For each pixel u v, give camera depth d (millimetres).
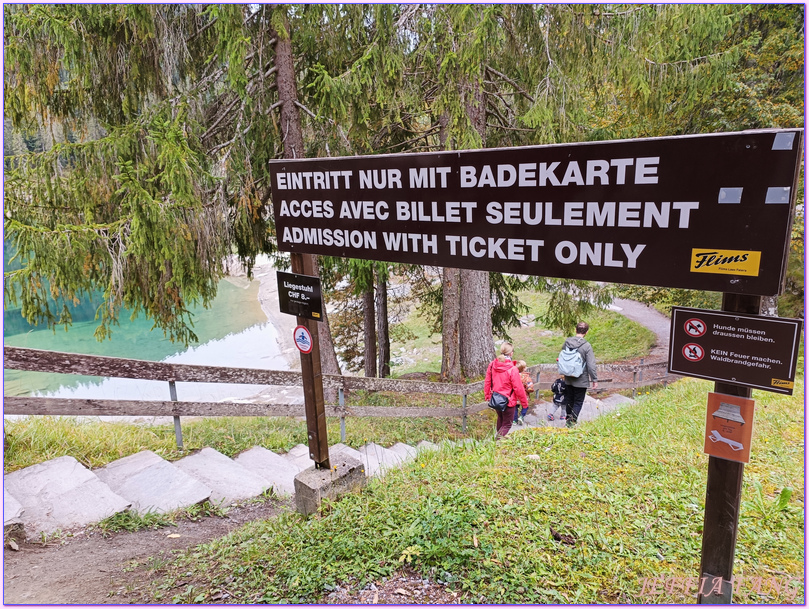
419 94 8727
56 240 6344
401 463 4867
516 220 2318
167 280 7484
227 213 8344
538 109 7770
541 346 20500
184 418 7520
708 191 1748
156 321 7809
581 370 7145
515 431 5480
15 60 6461
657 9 7160
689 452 4270
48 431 4559
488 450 4609
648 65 8109
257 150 8906
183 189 6809
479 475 3963
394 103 8320
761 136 1602
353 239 3145
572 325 11297
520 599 2398
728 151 1681
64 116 7754
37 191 6988
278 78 8422
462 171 2465
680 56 8086
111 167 7113
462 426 8680
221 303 34500
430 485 3844
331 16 7844
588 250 2109
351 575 2717
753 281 1704
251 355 23516
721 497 1976
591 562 2727
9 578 2746
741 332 1771
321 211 3291
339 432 6836
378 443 6883
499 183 2334
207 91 8344
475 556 2715
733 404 1861
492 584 2508
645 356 17141
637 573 2648
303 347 3656
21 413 3635
